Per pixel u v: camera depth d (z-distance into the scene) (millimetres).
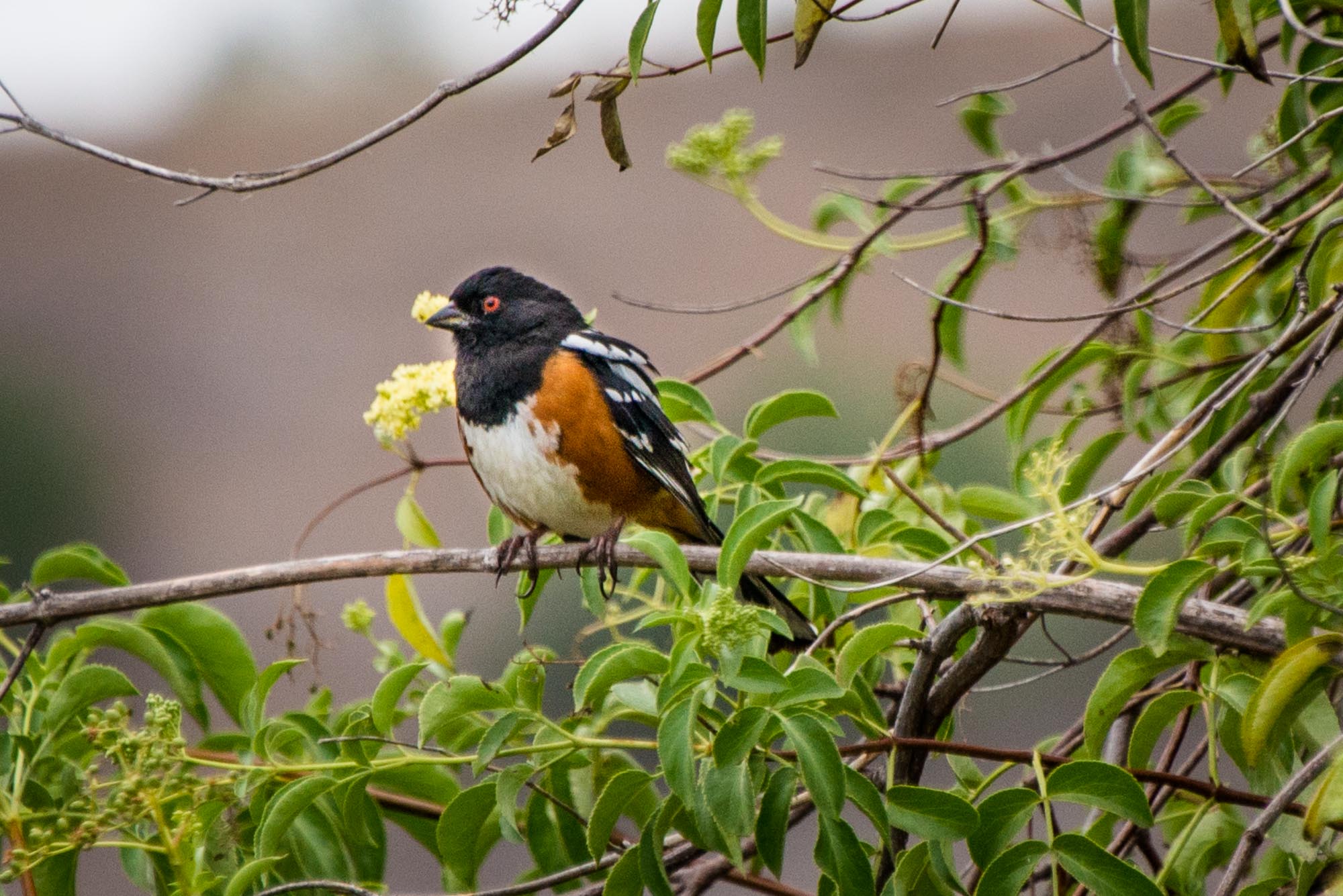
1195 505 6117
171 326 20203
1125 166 8703
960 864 10008
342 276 20250
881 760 6824
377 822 7203
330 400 18703
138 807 6199
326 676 15227
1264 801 6000
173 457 18859
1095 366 9258
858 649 5910
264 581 7230
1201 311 8031
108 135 22703
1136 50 5797
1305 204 7824
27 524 18453
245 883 6066
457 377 8945
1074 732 7223
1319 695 5723
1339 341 6309
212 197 21734
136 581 17781
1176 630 5875
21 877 6477
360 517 17484
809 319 8836
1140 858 9023
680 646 5645
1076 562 6660
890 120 18750
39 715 6898
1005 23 18875
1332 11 7203
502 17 6109
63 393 19422
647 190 19688
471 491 17156
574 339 8773
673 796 5922
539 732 6438
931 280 16531
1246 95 16141
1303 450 5586
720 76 20234
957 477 14922
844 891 5508
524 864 13844
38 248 21531
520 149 21031
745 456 8078
